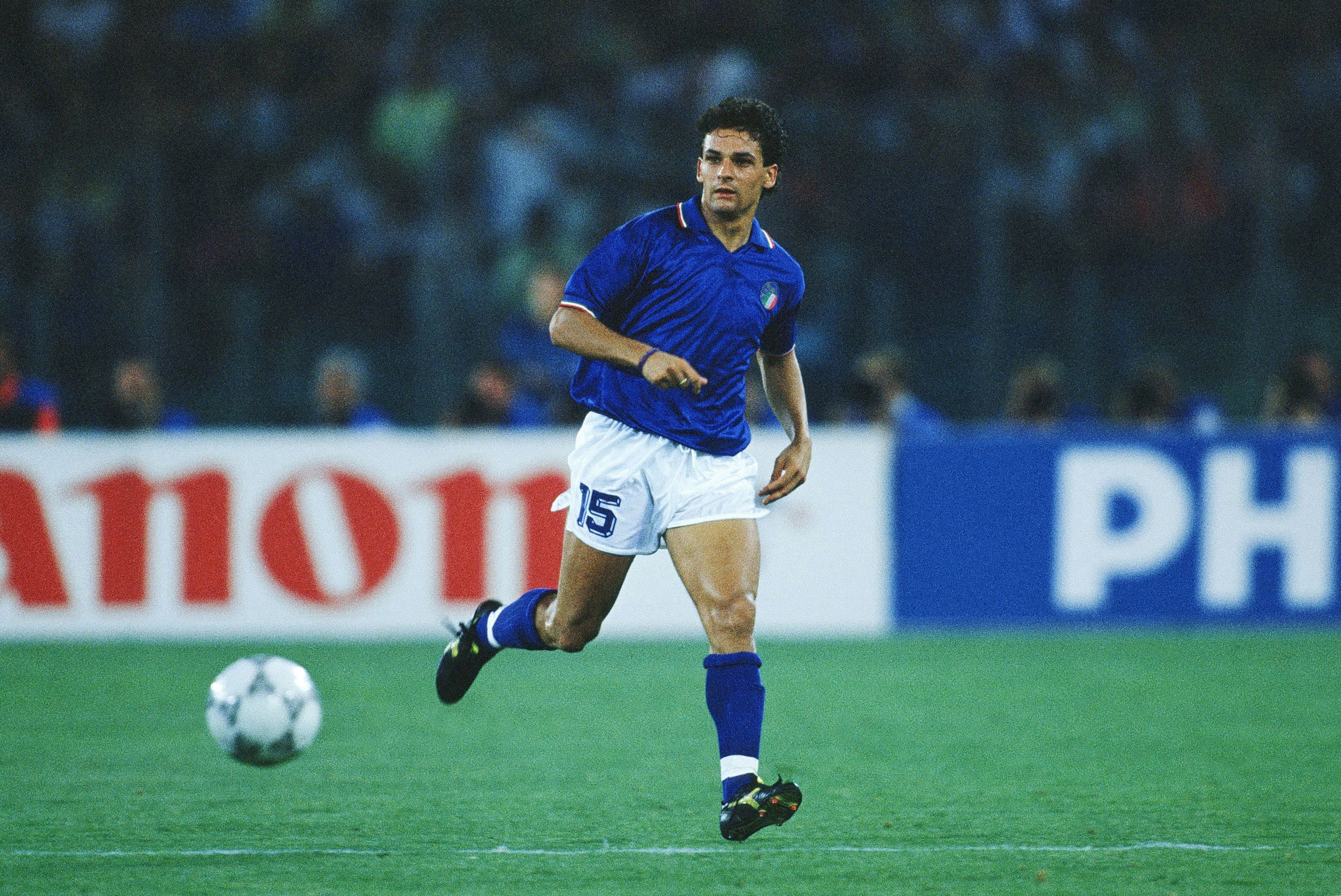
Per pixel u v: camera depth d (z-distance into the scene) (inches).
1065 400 1822.1
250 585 1242.6
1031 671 1084.5
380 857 539.8
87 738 816.9
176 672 1074.1
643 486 537.3
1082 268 1971.0
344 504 1245.1
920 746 795.4
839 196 2020.2
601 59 2252.7
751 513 542.3
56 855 542.3
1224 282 1990.7
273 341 1870.1
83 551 1232.8
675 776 706.2
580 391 559.5
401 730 844.0
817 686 1018.7
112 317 1822.1
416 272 1940.2
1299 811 625.3
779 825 584.1
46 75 2151.8
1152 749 787.4
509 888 491.5
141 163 2010.3
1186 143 2121.1
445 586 1251.8
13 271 1934.1
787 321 568.7
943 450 1288.1
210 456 1238.3
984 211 1797.5
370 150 2073.1
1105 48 2234.3
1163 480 1290.6
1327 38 2278.5
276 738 595.8
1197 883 498.6
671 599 1282.0
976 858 538.0
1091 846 557.9
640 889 490.3
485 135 2079.2
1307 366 1441.9
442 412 1715.1
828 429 1464.1
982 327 1774.1
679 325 532.4
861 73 2190.0
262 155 2092.8
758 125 527.8
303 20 2222.0
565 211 2049.7
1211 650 1189.7
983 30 2207.2
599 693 987.9
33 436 1226.6
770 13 2288.4
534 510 1253.1
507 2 2253.9
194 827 593.0
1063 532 1293.1
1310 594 1295.5
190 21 2225.6
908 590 1291.8
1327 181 2101.4
